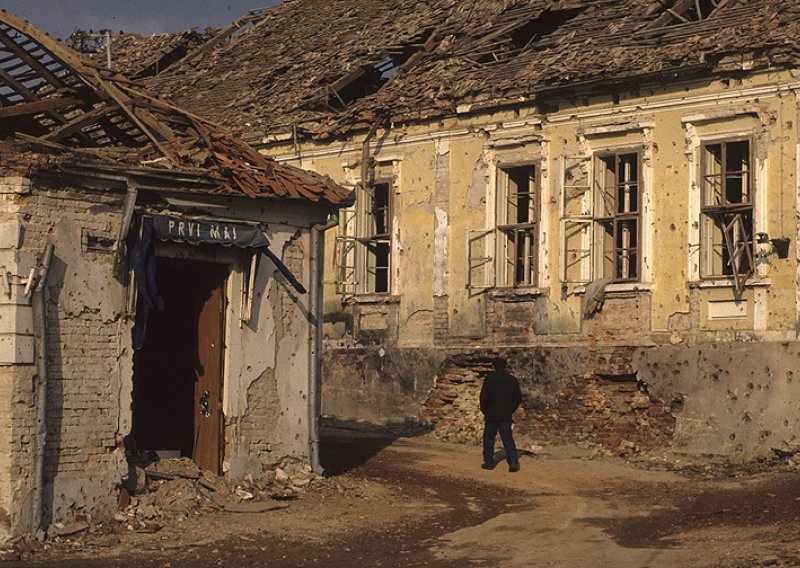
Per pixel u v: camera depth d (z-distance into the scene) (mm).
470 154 26172
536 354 24656
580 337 24078
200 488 16422
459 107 26078
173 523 15344
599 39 24906
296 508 16484
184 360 17922
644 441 22938
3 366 14344
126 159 16062
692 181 22672
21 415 14352
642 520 16062
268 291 17469
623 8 26078
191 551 14094
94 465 15203
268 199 17188
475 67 27031
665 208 23047
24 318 14430
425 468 20516
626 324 23438
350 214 28016
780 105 21656
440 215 26594
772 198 21656
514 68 25922
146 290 15625
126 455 15867
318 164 28828
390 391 27078
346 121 27969
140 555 13859
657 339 22953
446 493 18281
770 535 14336
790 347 21156
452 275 26297
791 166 21469
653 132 23266
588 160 24156
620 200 24094
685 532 14922
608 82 23547
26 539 14211
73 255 15039
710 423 21984
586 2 27094
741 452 21484
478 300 25828
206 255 16641
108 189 15391
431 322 26609
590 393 23797
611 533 15148
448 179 26516
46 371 14633
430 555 14008
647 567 12953
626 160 23859
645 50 23328
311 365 18000
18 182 14461
